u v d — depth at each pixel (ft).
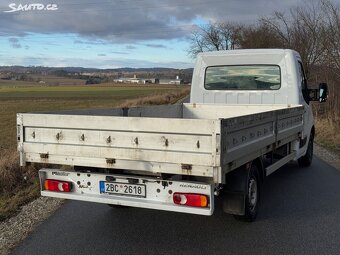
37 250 16.16
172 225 19.10
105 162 16.21
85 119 16.35
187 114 29.71
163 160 15.19
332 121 56.44
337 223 19.11
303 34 111.24
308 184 26.76
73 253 15.85
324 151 40.63
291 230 18.22
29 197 23.99
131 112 25.02
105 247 16.47
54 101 193.98
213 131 14.30
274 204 22.25
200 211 15.31
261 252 15.80
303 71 30.42
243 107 27.53
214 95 30.19
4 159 31.07
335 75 69.92
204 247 16.42
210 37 240.32
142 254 15.75
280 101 28.43
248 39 177.37
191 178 15.71
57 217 20.39
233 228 18.58
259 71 28.89
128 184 16.51
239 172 17.88
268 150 19.76
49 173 17.94
